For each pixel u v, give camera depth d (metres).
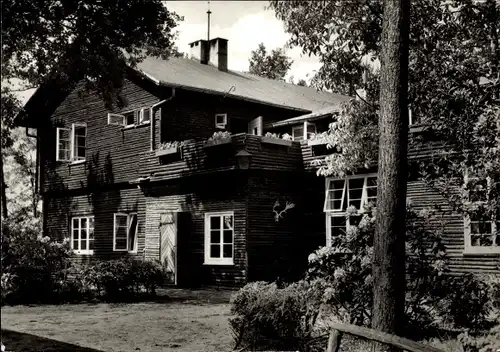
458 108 9.69
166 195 19.84
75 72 19.25
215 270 17.92
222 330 9.66
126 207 22.53
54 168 25.95
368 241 8.34
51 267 14.77
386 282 7.07
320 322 8.52
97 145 23.83
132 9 18.55
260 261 17.22
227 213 17.73
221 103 22.39
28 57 18.59
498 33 10.63
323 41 12.33
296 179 18.36
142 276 14.95
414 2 11.12
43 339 8.95
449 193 9.42
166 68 23.03
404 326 7.10
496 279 7.05
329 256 8.38
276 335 7.83
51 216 26.36
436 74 10.31
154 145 20.80
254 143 17.08
